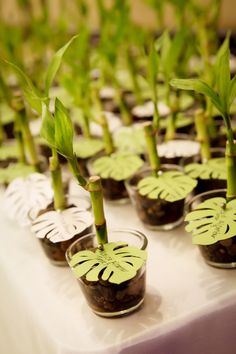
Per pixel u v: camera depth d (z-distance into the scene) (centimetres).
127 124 69
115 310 37
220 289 38
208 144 51
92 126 69
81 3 77
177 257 43
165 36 54
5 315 49
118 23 66
